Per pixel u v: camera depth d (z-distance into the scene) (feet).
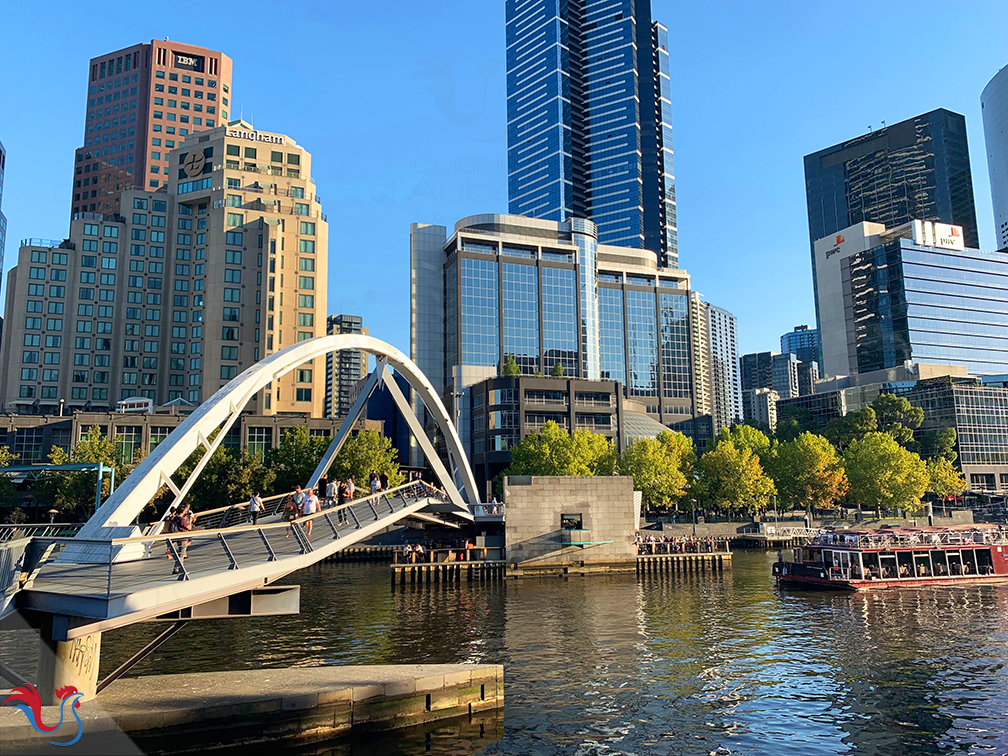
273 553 88.17
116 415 357.00
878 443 377.91
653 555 232.73
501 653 116.78
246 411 401.49
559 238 594.24
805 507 383.24
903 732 79.10
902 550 192.44
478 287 553.64
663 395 604.49
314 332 441.27
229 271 434.30
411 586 203.41
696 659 112.47
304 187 479.41
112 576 75.92
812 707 87.97
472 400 478.18
